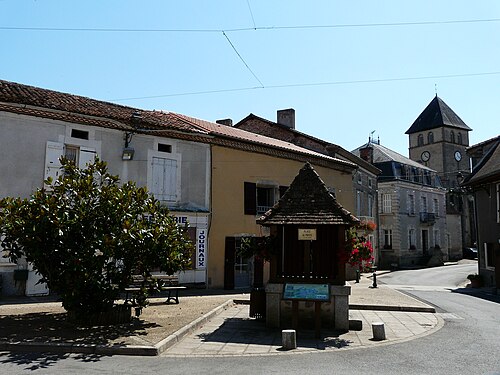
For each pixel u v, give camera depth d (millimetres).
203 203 17531
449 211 47844
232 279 17859
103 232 8898
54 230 8586
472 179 22844
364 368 6594
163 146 16844
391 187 39094
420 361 7055
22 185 13344
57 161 14008
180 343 8062
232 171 18656
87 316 8898
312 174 10422
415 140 60781
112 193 9352
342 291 9516
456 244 47281
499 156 22438
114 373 6066
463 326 10461
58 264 8891
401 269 35875
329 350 7754
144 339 7812
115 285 9180
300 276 9781
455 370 6535
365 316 11961
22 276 13055
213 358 7070
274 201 20328
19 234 8797
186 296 14852
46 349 7254
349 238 9734
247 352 7504
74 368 6273
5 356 6891
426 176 44219
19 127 13500
